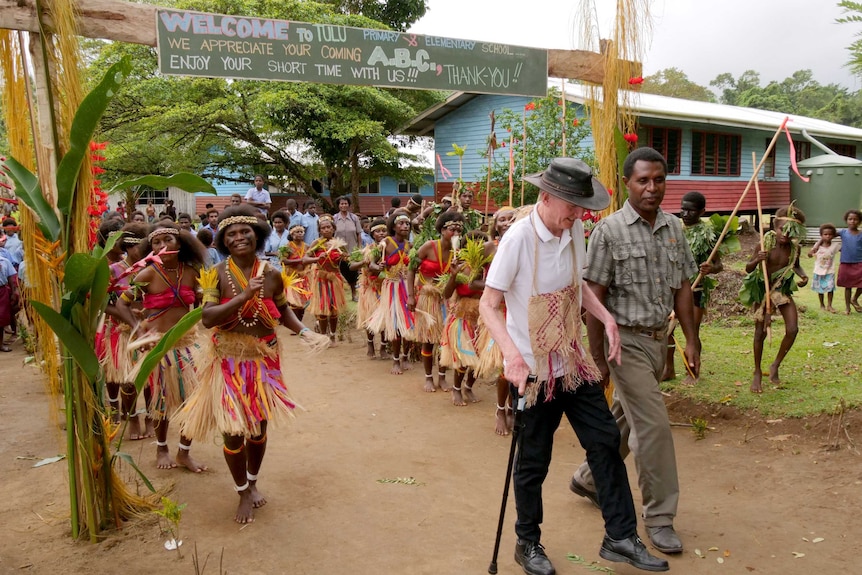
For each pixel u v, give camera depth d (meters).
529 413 3.20
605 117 5.20
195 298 4.70
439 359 6.54
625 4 5.05
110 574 3.30
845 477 4.16
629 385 3.47
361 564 3.40
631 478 4.48
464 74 4.92
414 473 4.59
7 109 3.55
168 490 4.27
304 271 9.23
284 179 22.19
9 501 4.14
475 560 3.44
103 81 3.10
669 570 3.29
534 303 3.09
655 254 3.49
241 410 3.70
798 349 7.18
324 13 18.97
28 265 3.52
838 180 17.39
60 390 3.77
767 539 3.56
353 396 6.44
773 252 5.86
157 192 23.42
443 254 6.42
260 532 3.74
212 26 4.04
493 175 13.25
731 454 4.70
